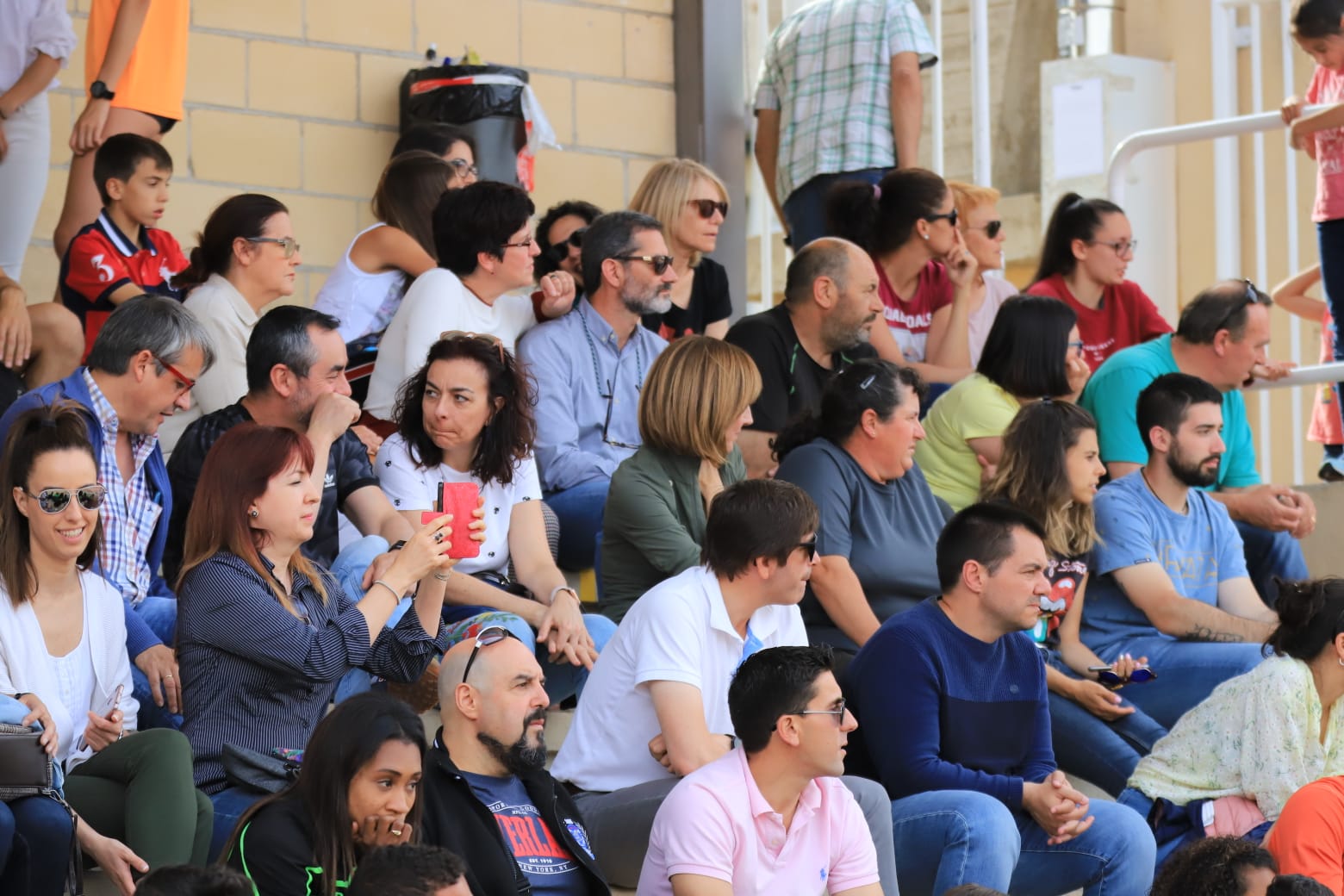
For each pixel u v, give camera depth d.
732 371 14.66
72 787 11.24
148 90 19.22
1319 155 19.44
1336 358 19.44
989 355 17.33
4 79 18.80
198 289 16.23
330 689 12.19
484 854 10.87
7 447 11.75
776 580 12.45
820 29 22.84
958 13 27.66
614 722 12.59
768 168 23.98
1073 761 15.06
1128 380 17.80
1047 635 15.89
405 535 14.40
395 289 18.03
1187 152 25.72
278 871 9.92
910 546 15.14
